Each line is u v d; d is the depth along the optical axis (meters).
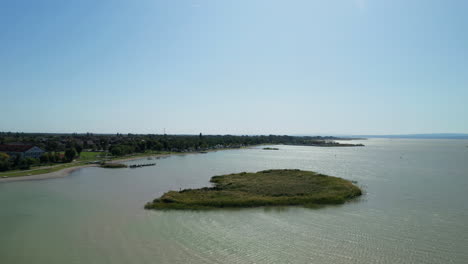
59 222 43.81
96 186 72.50
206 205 52.03
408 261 31.41
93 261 31.38
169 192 60.97
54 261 31.39
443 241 36.41
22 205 53.56
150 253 33.38
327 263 31.14
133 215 47.16
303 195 57.12
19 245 35.47
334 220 44.44
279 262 31.38
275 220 44.44
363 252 33.53
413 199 57.00
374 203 53.88
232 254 33.19
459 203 53.75
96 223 43.31
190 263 31.08
